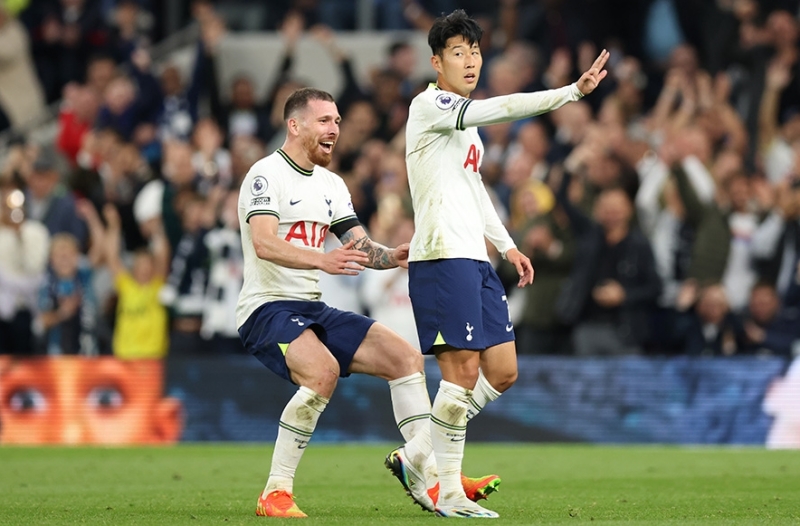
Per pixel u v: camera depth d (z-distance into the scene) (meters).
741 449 38.19
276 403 42.50
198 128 50.34
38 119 56.06
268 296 18.86
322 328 18.92
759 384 40.25
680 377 40.72
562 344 43.69
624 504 20.52
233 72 56.66
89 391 43.31
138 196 49.16
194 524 16.70
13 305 46.56
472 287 17.81
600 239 42.78
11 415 43.56
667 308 43.81
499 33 55.41
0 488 24.67
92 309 46.66
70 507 20.16
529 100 17.02
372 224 47.41
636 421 40.88
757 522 16.73
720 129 48.88
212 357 43.09
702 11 52.75
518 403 41.53
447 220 17.88
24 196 47.78
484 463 31.69
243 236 19.05
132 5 58.78
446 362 17.98
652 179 45.31
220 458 34.34
